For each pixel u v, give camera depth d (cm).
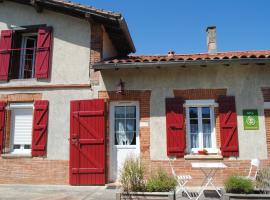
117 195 747
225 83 1032
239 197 721
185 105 1034
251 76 1030
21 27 1152
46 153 1059
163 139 1023
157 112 1038
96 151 1027
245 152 991
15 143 1098
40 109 1080
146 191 755
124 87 1056
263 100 1015
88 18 1072
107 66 1012
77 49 1106
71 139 1045
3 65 1128
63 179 1038
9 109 1104
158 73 1057
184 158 1003
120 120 1067
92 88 1072
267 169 909
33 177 1052
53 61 1112
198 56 1029
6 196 848
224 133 1000
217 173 987
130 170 779
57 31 1131
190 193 887
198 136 1029
